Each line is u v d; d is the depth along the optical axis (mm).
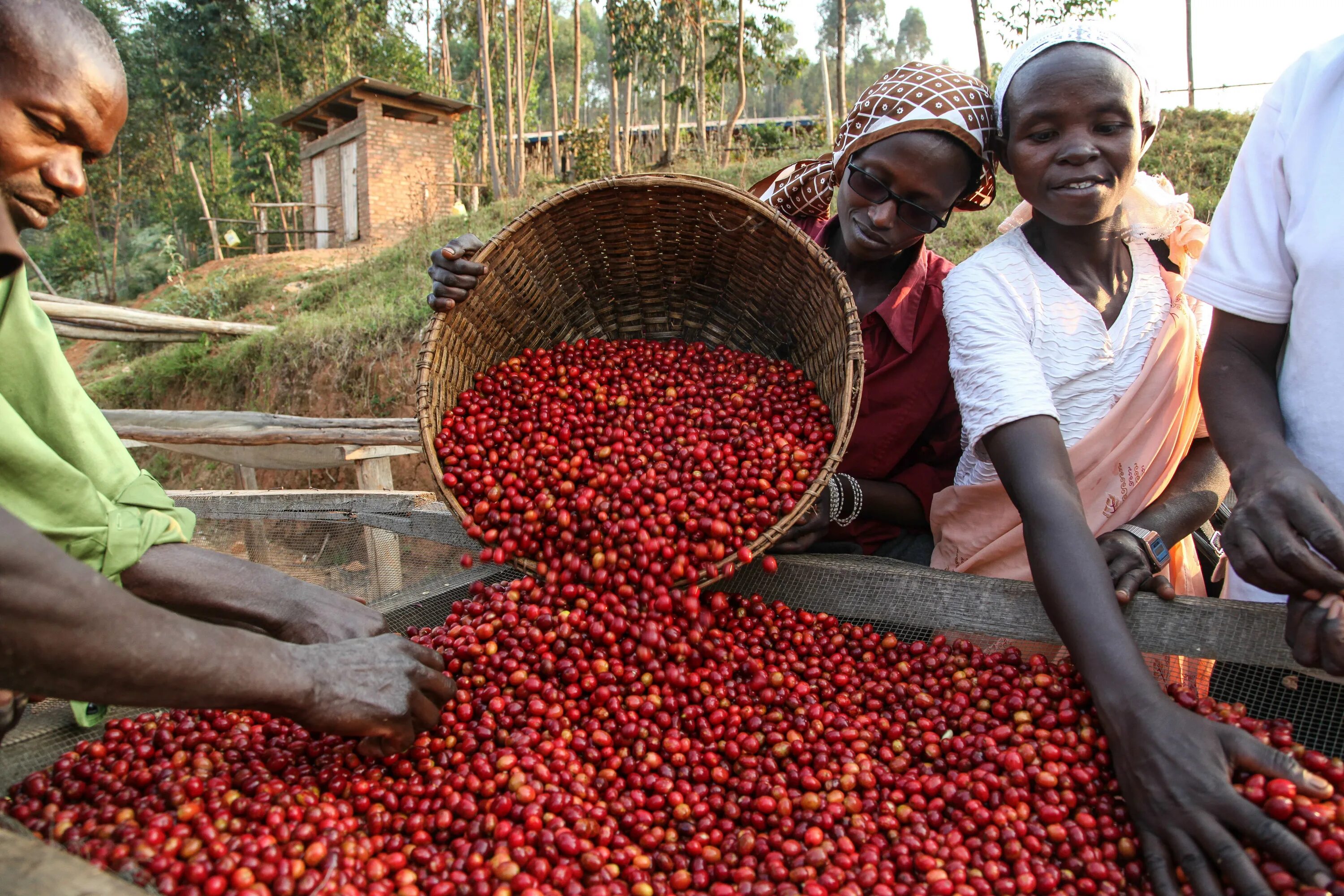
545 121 41094
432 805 1629
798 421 2330
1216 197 10039
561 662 1935
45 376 1883
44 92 1468
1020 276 2041
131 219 37094
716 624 2133
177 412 5469
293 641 1909
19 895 957
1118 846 1509
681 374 2584
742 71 19125
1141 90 1908
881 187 2242
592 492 2150
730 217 2438
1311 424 1688
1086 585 1633
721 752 1841
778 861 1509
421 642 2145
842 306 2172
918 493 2605
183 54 30594
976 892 1441
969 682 1916
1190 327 2061
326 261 15328
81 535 1782
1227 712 1687
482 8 18125
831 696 1974
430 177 17500
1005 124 2057
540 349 2752
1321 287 1625
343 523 3486
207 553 1962
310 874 1363
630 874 1487
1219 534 2561
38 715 1942
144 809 1514
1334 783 1482
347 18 28969
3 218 1297
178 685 1278
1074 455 2025
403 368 8375
